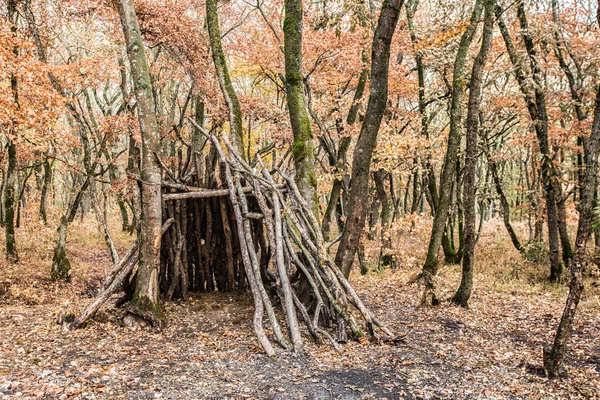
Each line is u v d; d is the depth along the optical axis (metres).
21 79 9.87
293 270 8.54
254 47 15.48
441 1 13.14
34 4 12.90
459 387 5.10
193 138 16.50
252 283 6.98
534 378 5.41
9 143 13.66
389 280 12.34
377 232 17.92
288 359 5.74
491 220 25.62
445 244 16.48
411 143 12.56
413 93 15.66
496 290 11.34
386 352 6.20
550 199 12.55
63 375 4.99
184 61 14.67
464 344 6.75
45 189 20.36
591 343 6.95
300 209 8.05
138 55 7.27
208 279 9.77
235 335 6.72
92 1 12.86
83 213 28.09
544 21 11.52
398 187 23.52
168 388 4.78
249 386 4.89
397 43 13.55
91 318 7.12
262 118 16.17
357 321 7.61
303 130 8.91
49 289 11.47
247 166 8.84
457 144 9.45
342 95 14.05
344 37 12.96
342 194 16.81
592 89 11.52
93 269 14.50
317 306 6.94
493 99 14.19
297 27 8.98
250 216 7.79
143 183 7.25
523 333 7.51
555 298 10.39
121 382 4.89
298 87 9.05
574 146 13.34
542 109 12.05
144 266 7.18
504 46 14.13
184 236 9.14
